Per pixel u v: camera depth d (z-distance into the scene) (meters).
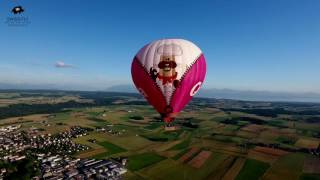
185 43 35.75
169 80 34.66
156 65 34.59
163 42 35.50
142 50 36.16
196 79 35.69
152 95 36.03
